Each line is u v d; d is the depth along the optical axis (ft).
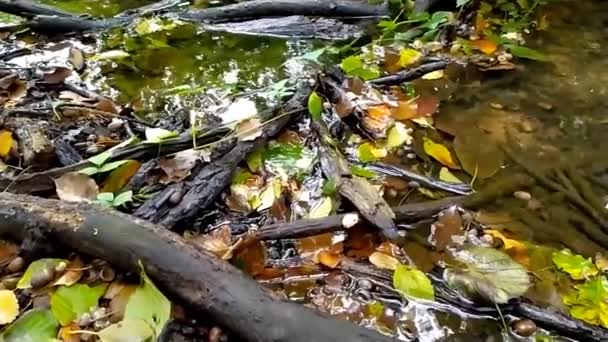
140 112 2.83
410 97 2.96
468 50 3.29
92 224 1.95
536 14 3.64
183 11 3.66
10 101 2.81
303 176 2.47
